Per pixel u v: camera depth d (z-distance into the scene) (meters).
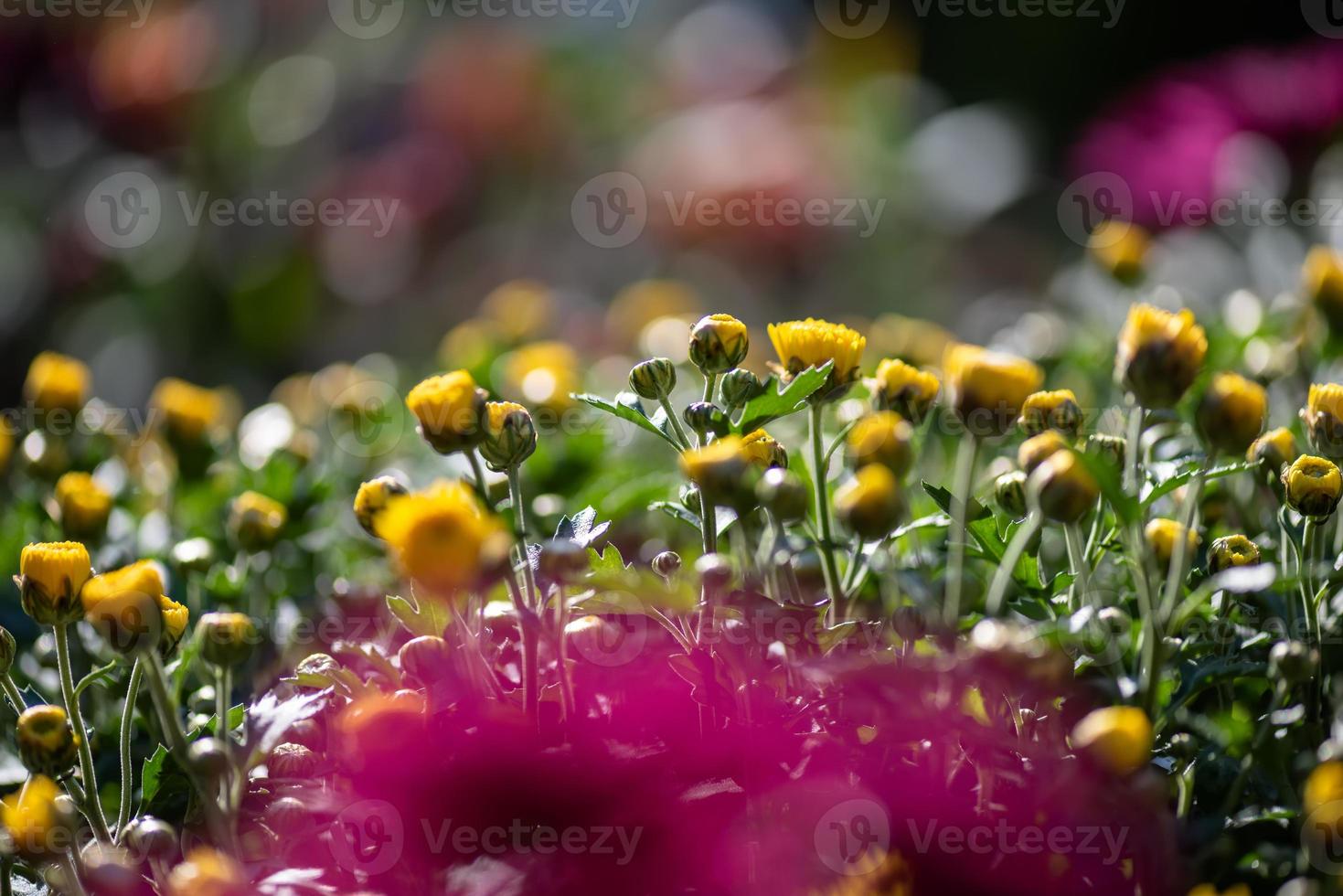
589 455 1.26
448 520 0.97
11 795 1.08
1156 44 4.04
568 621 1.04
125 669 1.08
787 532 1.09
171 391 1.25
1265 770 1.02
